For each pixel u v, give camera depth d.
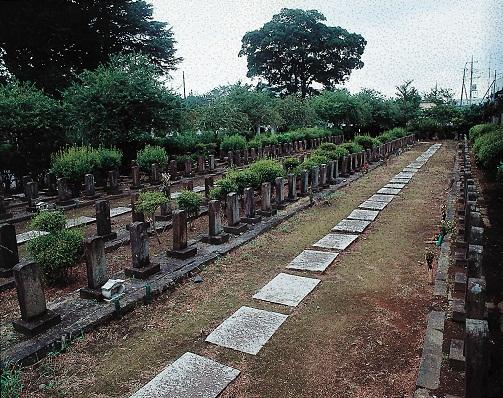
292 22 43.88
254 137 26.56
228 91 30.31
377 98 38.59
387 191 13.30
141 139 17.75
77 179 12.75
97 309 5.18
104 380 3.97
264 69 45.75
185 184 10.80
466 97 53.44
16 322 4.71
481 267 4.41
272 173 11.02
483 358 3.09
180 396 3.65
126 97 16.06
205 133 23.92
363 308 5.24
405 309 5.18
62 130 14.91
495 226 8.87
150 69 17.67
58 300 5.49
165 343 4.58
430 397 3.52
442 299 5.37
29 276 4.66
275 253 7.43
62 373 4.09
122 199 13.03
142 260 6.27
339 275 6.33
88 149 14.66
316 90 47.62
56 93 19.08
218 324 4.95
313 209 10.89
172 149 19.86
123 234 8.72
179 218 6.95
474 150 20.27
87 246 5.48
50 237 6.13
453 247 7.25
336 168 15.23
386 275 6.28
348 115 34.25
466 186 8.91
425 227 8.91
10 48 16.80
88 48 19.97
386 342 4.46
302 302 5.46
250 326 4.85
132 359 4.30
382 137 26.67
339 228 8.92
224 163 20.66
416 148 30.12
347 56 45.53
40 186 14.76
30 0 14.55
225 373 3.98
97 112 16.02
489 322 4.69
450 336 4.46
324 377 3.91
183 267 6.56
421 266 6.59
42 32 16.53
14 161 14.16
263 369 4.05
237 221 8.59
